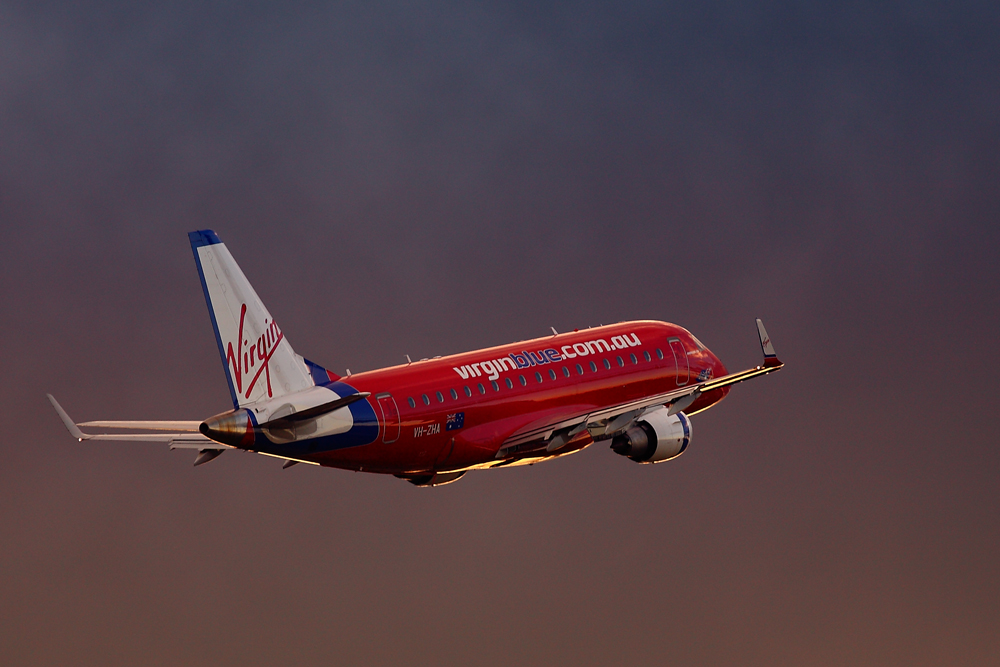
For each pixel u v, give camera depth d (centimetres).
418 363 15288
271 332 13575
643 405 15662
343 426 13888
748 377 15325
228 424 13000
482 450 15362
